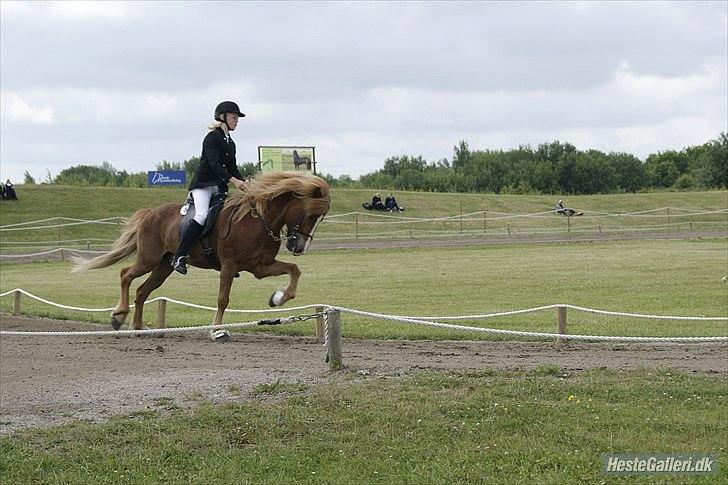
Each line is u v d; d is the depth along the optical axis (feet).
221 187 48.06
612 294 72.08
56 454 27.50
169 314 65.82
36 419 32.07
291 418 30.42
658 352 44.50
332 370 38.34
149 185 223.30
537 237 153.07
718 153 321.93
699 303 65.57
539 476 24.68
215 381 37.01
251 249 46.06
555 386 34.47
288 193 45.75
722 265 93.71
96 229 170.81
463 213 210.38
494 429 28.94
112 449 27.94
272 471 25.52
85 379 38.42
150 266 50.11
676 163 394.32
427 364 40.42
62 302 75.36
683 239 141.90
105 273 105.60
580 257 109.60
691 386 34.50
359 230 174.60
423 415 30.40
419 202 218.59
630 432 28.53
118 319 51.19
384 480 24.59
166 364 41.55
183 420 30.63
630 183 363.76
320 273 97.45
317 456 26.68
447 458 26.30
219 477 25.08
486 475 24.81
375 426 29.43
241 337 51.47
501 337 50.62
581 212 205.36
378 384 35.32
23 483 25.04
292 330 54.85
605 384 34.86
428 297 73.61
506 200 228.22
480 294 74.79
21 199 187.52
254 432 29.19
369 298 73.61
